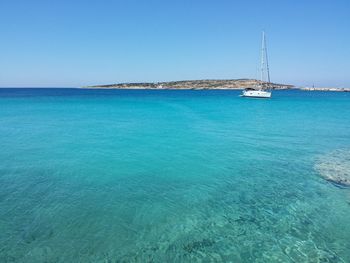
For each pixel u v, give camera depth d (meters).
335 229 7.87
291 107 46.81
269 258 6.64
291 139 19.95
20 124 26.33
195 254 6.77
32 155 15.21
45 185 10.88
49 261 6.43
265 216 8.60
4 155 15.16
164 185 11.05
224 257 6.68
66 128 24.28
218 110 41.62
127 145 17.84
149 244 7.14
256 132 22.64
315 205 9.33
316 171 12.82
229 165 13.69
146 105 51.19
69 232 7.59
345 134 21.84
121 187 10.79
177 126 25.73
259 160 14.59
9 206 9.02
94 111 39.31
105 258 6.59
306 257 6.68
